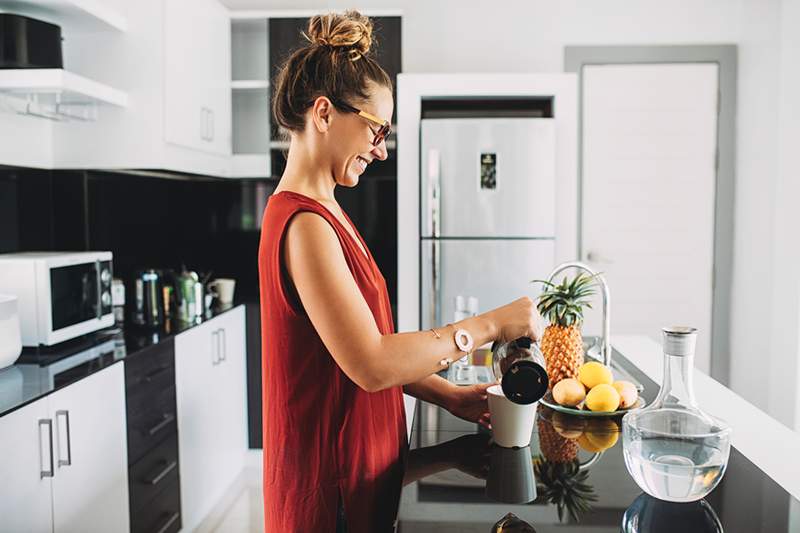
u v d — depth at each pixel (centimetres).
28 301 223
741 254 399
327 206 118
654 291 409
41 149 275
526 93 342
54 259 226
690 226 405
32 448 174
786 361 371
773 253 384
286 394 115
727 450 98
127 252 320
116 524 218
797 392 362
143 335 262
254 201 403
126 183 320
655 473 98
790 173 368
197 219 398
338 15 118
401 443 127
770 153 382
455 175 329
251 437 365
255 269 406
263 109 392
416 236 346
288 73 118
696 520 95
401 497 104
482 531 91
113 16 262
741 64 394
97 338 256
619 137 403
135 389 231
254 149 395
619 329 411
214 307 343
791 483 114
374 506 117
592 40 398
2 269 222
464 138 328
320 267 106
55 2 230
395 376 107
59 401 186
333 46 115
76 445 194
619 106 402
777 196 378
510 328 121
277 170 370
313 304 106
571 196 341
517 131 326
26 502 172
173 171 307
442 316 332
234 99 393
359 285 114
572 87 341
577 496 104
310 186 118
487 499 103
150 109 277
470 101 354
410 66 400
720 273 405
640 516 96
